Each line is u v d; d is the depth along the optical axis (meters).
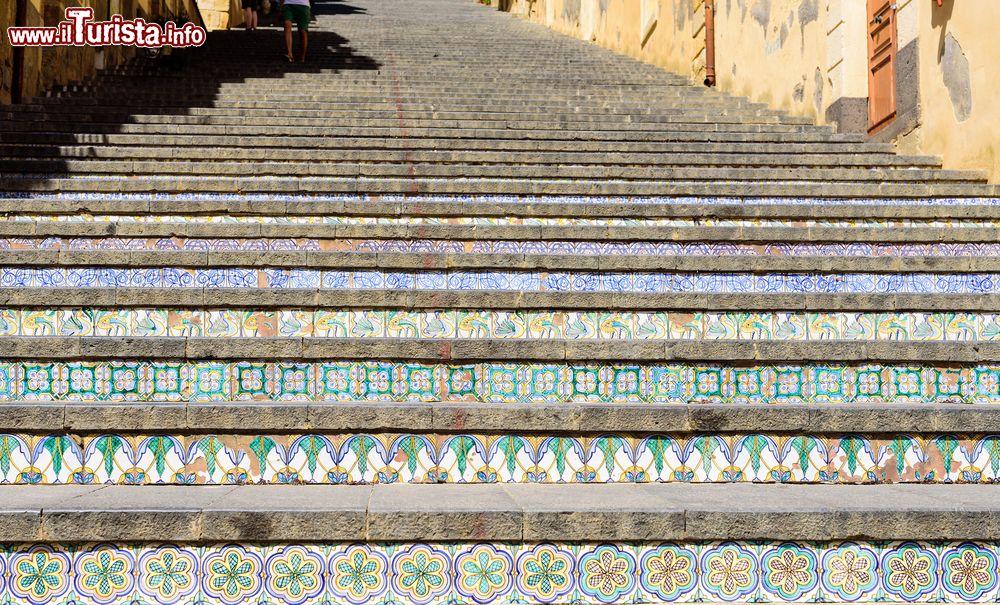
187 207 6.49
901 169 7.92
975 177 7.79
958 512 2.76
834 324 4.50
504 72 13.83
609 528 2.76
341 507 2.78
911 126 9.02
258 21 24.61
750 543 2.77
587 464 3.42
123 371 3.70
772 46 12.41
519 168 7.68
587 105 11.41
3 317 4.38
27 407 3.30
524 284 5.27
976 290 5.27
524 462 3.41
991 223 6.57
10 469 3.30
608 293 4.51
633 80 14.24
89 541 2.68
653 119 10.51
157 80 12.49
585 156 8.29
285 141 8.55
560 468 3.41
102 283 5.19
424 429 3.40
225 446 3.35
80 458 3.31
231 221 6.48
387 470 3.39
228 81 12.27
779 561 2.76
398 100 11.05
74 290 4.41
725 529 2.76
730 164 8.30
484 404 3.55
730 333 4.51
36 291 4.39
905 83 9.17
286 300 4.48
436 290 4.51
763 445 3.42
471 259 5.27
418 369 3.77
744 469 3.42
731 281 5.28
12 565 2.66
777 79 12.20
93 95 10.95
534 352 3.78
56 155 7.87
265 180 7.12
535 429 3.41
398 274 5.26
